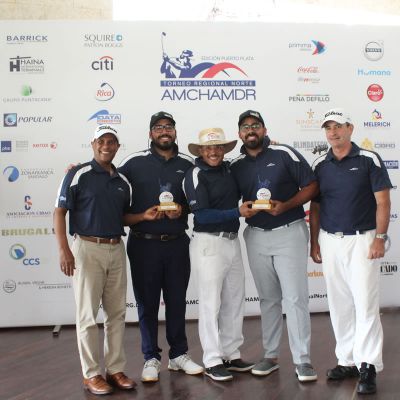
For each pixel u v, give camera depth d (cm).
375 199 310
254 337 420
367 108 480
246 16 592
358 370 308
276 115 474
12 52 459
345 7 596
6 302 463
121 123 466
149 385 315
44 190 462
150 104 467
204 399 290
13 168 461
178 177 333
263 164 324
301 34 474
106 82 464
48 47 461
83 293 304
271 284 332
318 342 398
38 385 320
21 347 409
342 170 309
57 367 356
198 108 470
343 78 478
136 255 329
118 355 317
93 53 463
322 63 476
